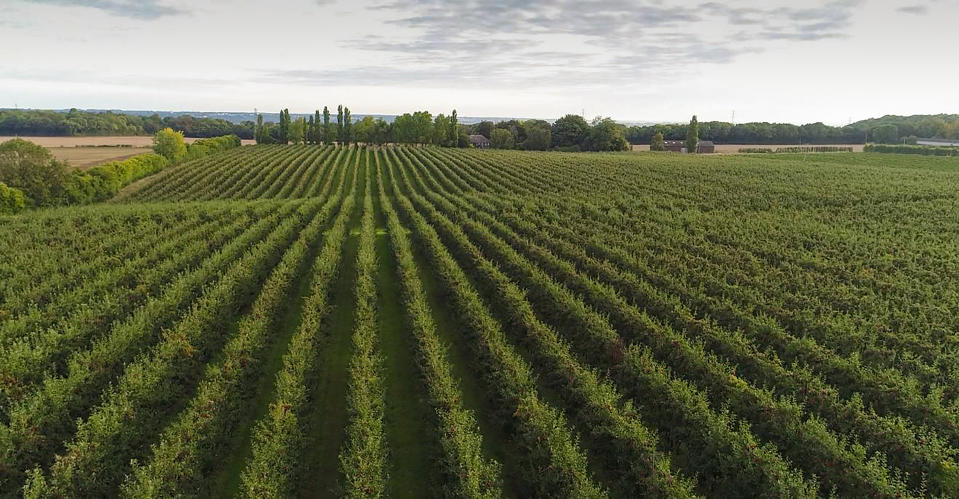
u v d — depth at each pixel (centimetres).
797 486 1153
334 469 1460
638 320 2012
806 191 5184
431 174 7656
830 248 3108
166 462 1234
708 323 1988
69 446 1266
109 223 3669
